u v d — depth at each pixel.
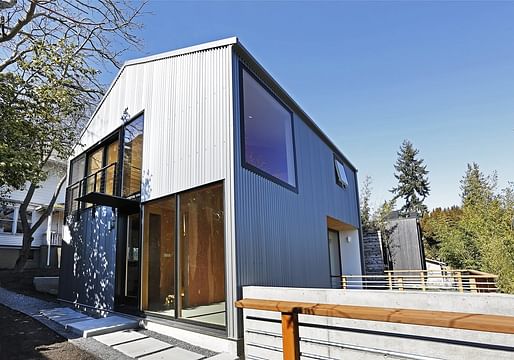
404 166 34.59
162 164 5.67
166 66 6.02
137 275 5.75
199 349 4.18
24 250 11.02
